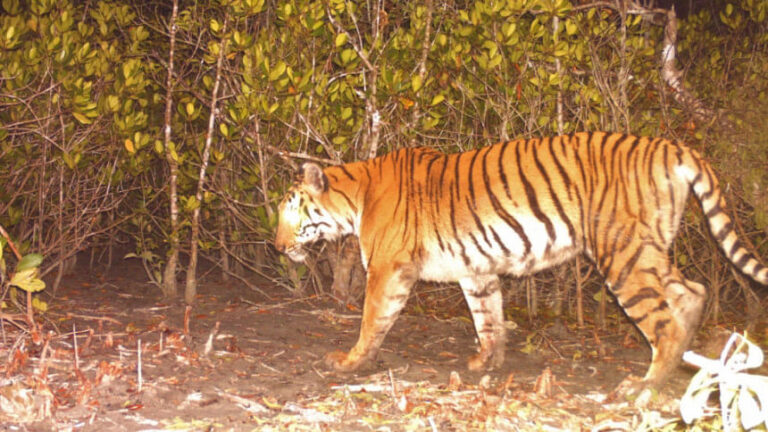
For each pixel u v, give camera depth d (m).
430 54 6.52
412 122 6.54
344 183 5.14
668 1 9.52
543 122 6.42
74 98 5.75
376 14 6.62
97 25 7.82
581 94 6.31
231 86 6.52
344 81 6.54
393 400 3.99
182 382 4.18
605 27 6.43
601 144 4.46
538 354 5.48
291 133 6.67
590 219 4.41
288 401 3.99
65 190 7.19
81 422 3.44
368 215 4.95
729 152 6.21
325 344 5.40
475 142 6.93
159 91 7.96
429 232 4.77
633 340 5.97
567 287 6.80
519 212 4.53
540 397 4.17
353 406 3.86
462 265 4.77
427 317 6.61
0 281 5.12
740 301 7.31
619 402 4.14
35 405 3.50
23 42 6.82
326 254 7.23
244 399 3.91
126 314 6.00
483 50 6.52
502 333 5.07
